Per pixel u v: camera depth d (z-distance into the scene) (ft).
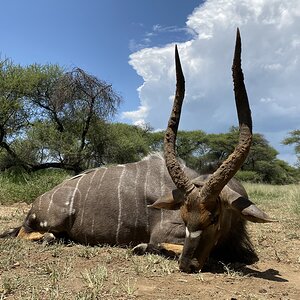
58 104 59.77
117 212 17.92
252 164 117.39
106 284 12.20
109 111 61.93
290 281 13.41
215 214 13.43
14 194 34.40
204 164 17.28
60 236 18.95
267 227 24.18
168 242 16.51
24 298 10.96
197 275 13.23
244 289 12.06
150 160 18.97
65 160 60.64
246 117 13.61
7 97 58.80
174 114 15.01
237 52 13.61
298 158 114.52
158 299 10.98
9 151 57.93
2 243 17.46
